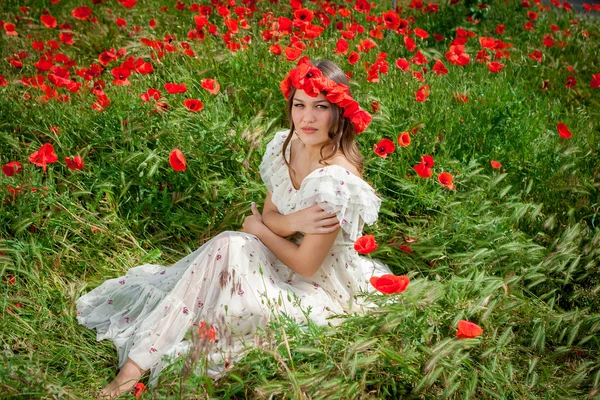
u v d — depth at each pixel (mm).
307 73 2455
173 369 2312
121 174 3357
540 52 5395
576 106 5117
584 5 7230
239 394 2391
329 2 5805
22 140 3797
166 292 2641
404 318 2400
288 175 2779
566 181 3656
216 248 2562
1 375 2125
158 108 3678
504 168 3914
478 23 6723
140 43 4852
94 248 3162
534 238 3439
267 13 5414
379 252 3131
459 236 3174
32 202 3121
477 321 2697
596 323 2686
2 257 2830
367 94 4023
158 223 3432
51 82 4102
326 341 2453
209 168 3629
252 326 2510
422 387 2344
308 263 2602
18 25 5680
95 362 2520
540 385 2520
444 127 4031
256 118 3740
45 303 2732
